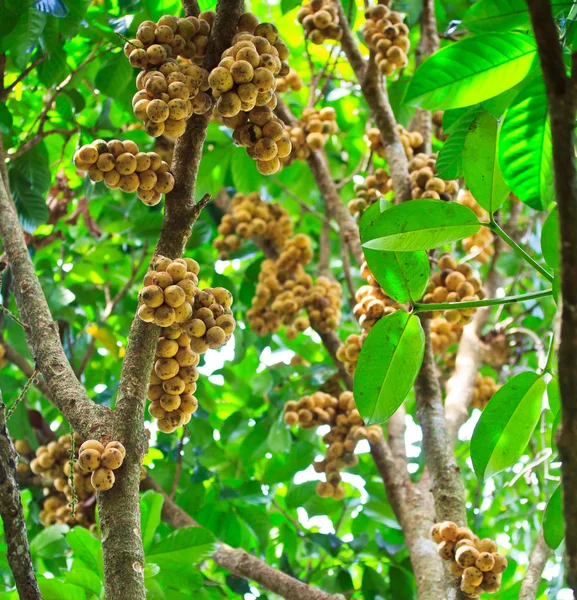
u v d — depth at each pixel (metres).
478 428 2.35
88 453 1.76
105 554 1.71
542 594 4.01
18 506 1.74
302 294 4.34
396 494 3.52
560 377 1.34
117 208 4.95
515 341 4.74
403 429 3.96
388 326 2.28
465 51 2.10
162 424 2.09
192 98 2.10
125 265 5.32
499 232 2.08
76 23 3.67
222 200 5.14
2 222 2.38
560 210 1.33
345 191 5.62
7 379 4.32
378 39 3.60
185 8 2.31
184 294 1.96
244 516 4.36
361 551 4.30
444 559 2.52
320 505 4.56
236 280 5.86
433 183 3.19
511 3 2.53
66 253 5.34
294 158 4.29
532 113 2.07
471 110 2.80
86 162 2.04
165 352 2.03
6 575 3.42
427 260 2.27
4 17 3.37
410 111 4.45
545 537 2.18
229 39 2.21
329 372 4.68
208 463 4.63
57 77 3.92
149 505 3.22
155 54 2.08
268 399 4.91
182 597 3.20
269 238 4.74
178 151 2.16
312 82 4.36
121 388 1.92
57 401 1.95
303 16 3.84
